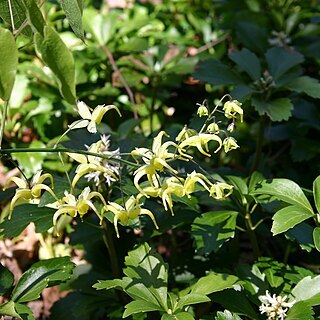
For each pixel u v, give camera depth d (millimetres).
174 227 754
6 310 631
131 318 773
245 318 704
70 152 631
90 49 1017
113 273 806
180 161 792
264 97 874
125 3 1284
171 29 1238
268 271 711
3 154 625
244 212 754
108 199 740
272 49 910
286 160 1029
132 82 1020
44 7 1018
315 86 847
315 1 1259
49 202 679
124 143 784
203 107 676
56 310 829
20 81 996
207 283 672
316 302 662
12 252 963
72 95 600
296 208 678
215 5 1245
